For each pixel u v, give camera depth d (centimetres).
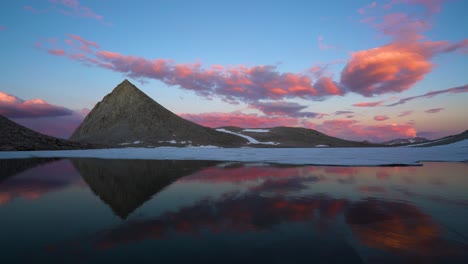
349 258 525
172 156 4169
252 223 743
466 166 2384
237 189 1255
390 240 620
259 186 1331
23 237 639
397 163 2692
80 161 3033
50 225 730
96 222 754
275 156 4172
